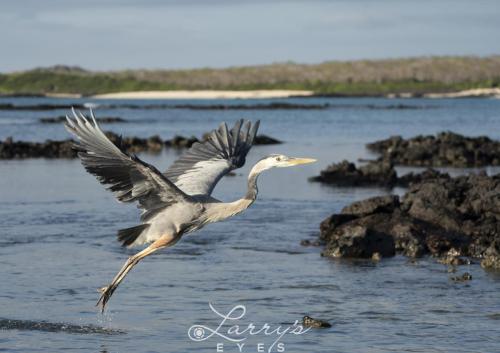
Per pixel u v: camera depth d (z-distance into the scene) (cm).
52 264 1664
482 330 1240
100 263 1677
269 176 3356
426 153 4216
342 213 2044
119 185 848
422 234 1888
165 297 1420
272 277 1567
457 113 10931
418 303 1388
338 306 1369
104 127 7388
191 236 1986
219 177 958
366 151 4769
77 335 1214
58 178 3203
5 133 6219
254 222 2194
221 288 1481
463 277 1555
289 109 12294
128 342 1180
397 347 1162
